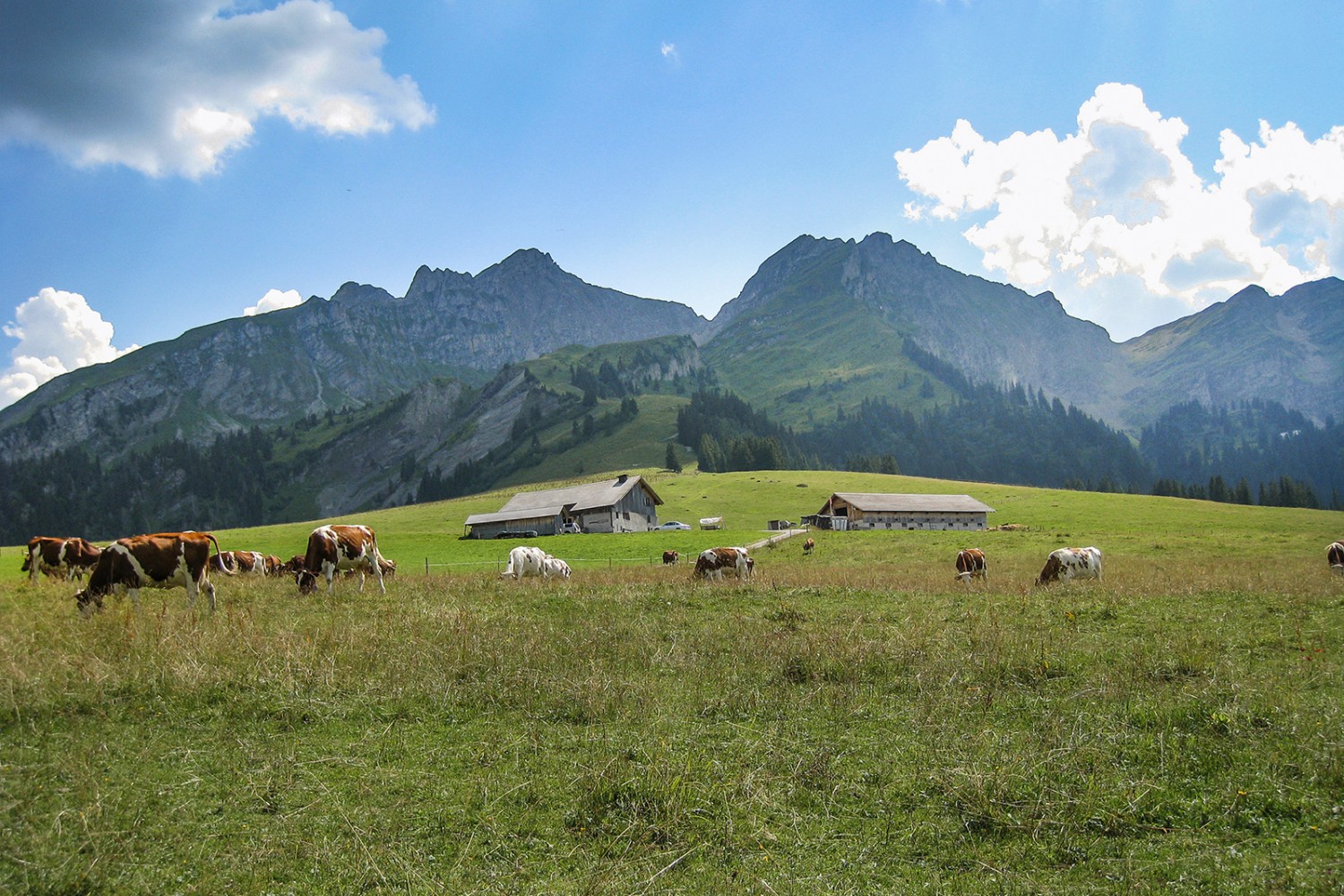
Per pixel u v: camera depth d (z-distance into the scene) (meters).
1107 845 9.02
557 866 8.85
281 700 13.76
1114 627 19.16
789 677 15.46
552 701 13.96
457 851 9.13
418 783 10.81
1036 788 10.18
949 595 26.03
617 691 14.28
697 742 12.15
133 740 12.09
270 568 40.97
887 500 99.38
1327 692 13.28
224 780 10.89
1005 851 8.95
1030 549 59.53
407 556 63.22
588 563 59.72
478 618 20.16
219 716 13.16
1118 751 11.29
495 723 13.06
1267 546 59.06
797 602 24.09
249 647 16.06
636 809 9.89
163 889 8.40
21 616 20.34
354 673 15.15
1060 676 14.95
